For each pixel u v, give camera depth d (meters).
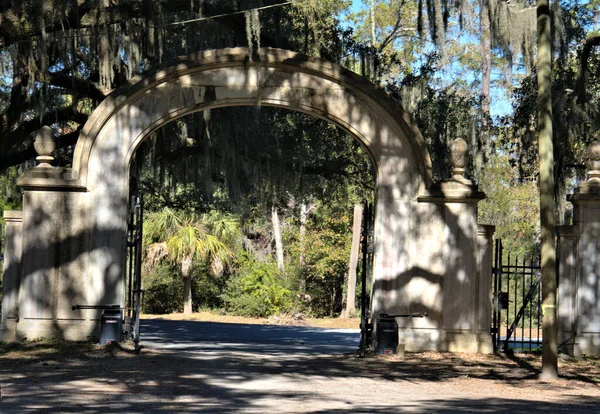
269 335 26.20
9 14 18.77
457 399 11.12
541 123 13.99
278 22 21.64
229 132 21.30
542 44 13.98
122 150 17.27
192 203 29.97
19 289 17.25
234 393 11.18
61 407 9.69
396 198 17.58
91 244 17.08
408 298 17.42
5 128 21.84
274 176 22.77
